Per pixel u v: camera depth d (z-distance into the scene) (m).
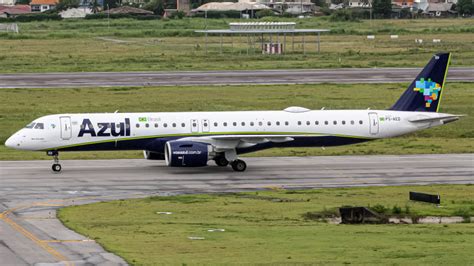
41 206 198.75
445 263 133.50
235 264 132.62
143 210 192.12
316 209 192.00
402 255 139.50
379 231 164.62
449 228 169.75
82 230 164.88
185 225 171.25
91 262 134.62
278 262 134.12
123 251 143.12
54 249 145.38
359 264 132.75
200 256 139.00
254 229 165.88
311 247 146.50
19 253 142.12
